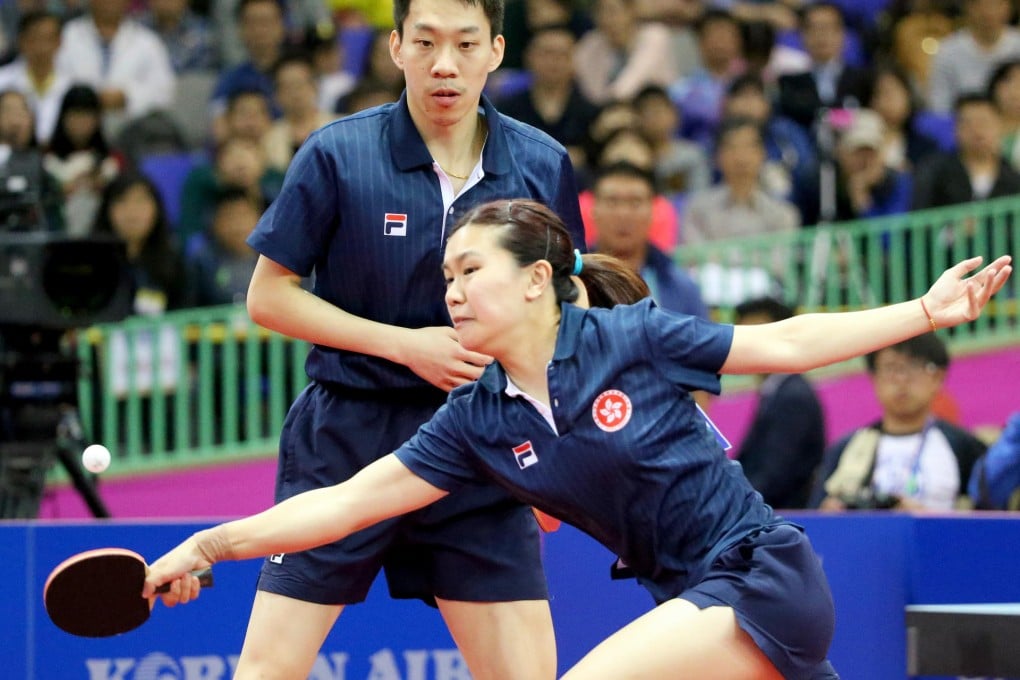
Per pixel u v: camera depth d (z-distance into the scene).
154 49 27.23
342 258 10.06
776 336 8.84
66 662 12.42
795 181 25.02
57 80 26.14
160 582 8.73
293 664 10.14
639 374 8.84
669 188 25.39
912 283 23.45
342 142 9.94
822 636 8.77
